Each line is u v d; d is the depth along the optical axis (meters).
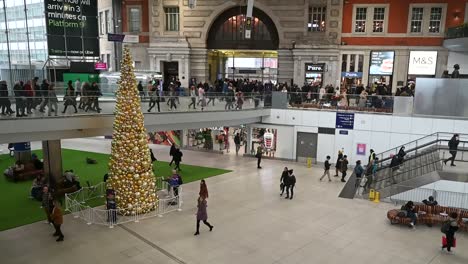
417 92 20.62
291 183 16.38
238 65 35.91
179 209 14.77
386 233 13.06
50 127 14.00
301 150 23.86
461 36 24.05
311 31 30.44
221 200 16.08
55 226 11.99
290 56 30.92
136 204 13.98
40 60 31.08
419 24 28.00
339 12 29.16
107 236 12.35
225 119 20.86
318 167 22.48
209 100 19.98
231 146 28.14
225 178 19.56
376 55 29.00
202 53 32.72
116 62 34.56
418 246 12.11
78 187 17.02
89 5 23.34
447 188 15.95
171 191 15.48
